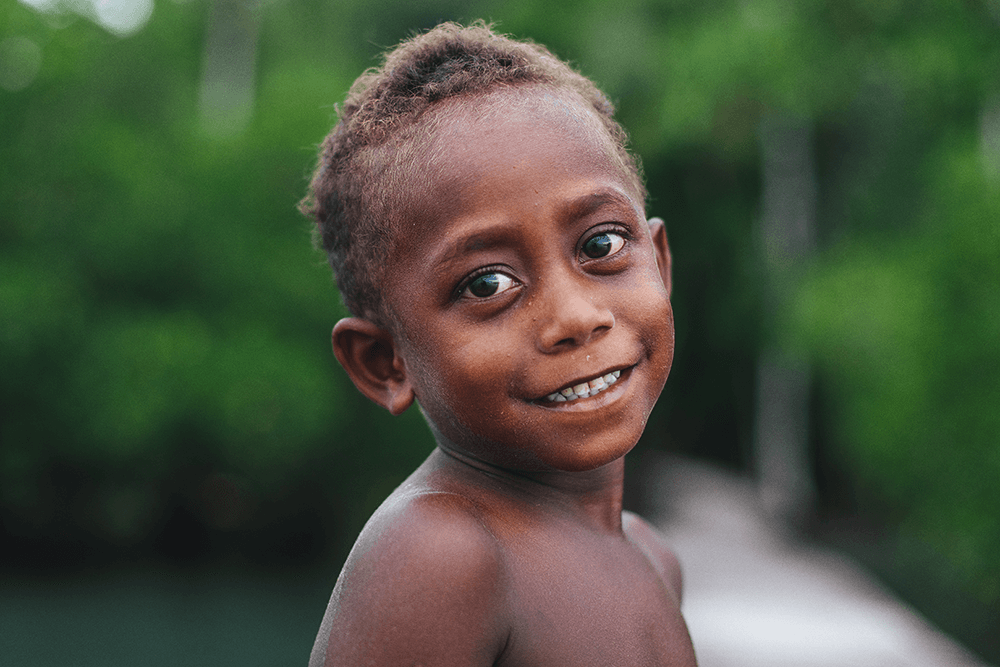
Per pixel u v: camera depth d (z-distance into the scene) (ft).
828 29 55.31
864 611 40.42
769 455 75.10
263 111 55.42
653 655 4.07
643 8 63.82
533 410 3.70
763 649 34.12
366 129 4.06
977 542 31.55
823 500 77.61
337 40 74.95
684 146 68.03
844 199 68.49
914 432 33.73
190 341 49.06
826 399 73.67
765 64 55.47
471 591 3.59
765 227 70.54
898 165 61.82
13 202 48.60
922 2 52.11
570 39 65.77
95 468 51.57
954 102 52.26
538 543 3.98
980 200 32.37
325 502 57.06
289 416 49.52
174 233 50.78
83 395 47.37
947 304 32.48
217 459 52.75
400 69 4.14
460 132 3.77
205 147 53.72
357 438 54.95
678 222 76.69
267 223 52.90
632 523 5.11
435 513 3.71
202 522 56.70
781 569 51.78
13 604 43.47
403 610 3.52
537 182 3.68
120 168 50.21
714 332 82.48
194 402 48.80
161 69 61.57
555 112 3.86
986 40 50.44
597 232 3.78
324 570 55.11
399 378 4.21
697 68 57.47
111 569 52.34
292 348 51.70
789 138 68.33
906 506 40.40
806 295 56.95
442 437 4.21
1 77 48.98
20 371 46.80
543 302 3.65
